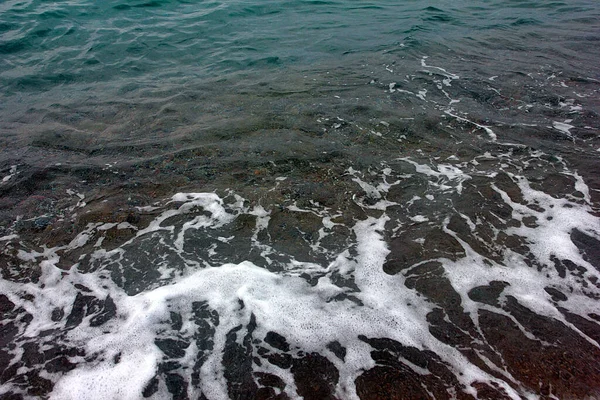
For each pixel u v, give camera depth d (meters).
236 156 6.40
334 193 5.60
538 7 14.73
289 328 3.80
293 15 14.19
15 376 3.39
